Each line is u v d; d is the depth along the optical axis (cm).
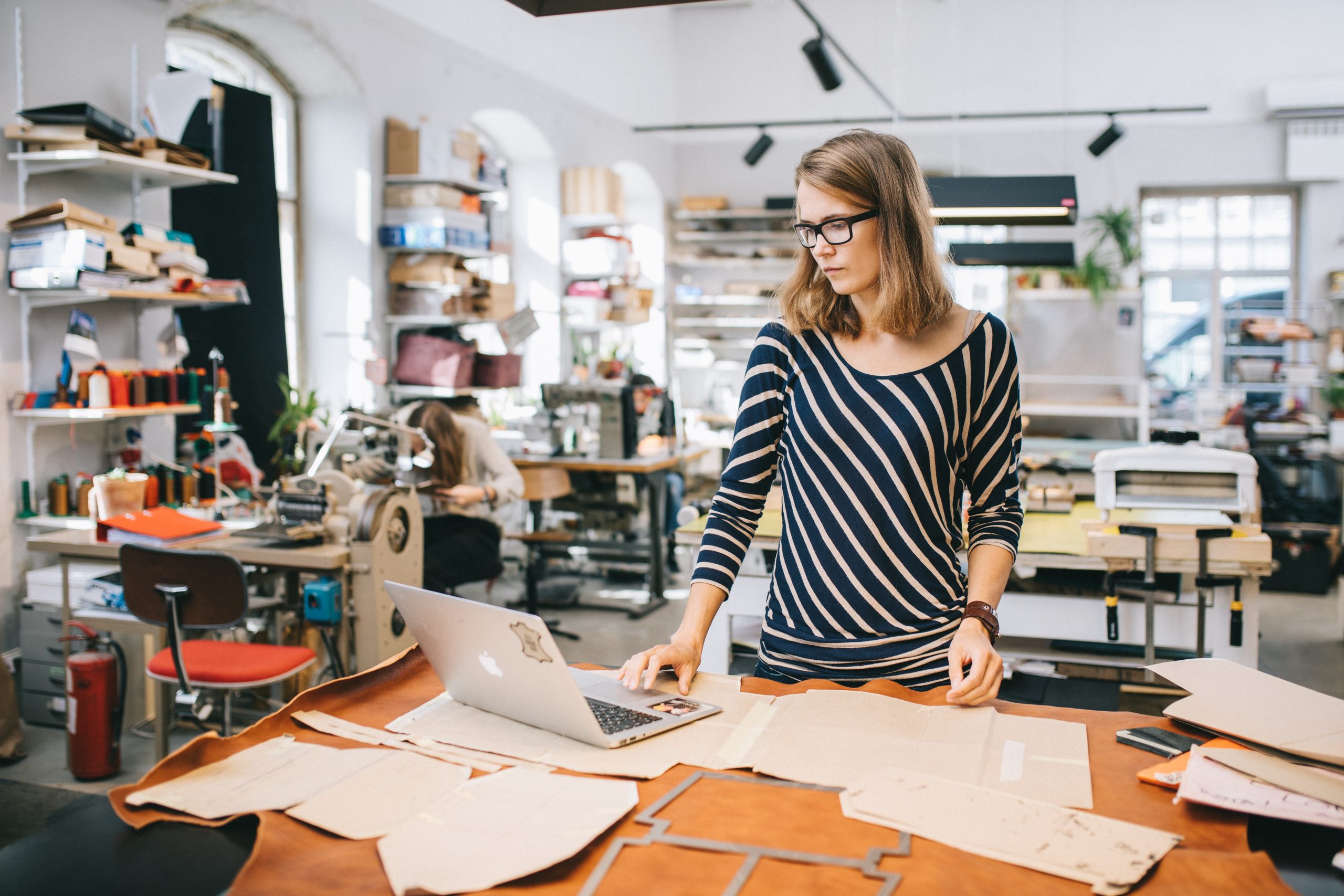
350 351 563
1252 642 285
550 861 90
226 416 431
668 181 983
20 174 370
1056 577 309
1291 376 713
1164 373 884
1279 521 634
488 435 460
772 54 959
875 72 933
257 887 89
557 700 118
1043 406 664
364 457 434
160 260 390
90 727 320
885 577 142
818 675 147
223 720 319
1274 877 88
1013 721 125
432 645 130
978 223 488
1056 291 675
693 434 922
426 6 600
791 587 149
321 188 559
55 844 99
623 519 569
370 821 100
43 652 363
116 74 409
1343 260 833
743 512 154
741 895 86
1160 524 273
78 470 399
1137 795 107
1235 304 873
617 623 537
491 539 446
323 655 401
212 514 390
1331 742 112
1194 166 859
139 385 386
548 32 746
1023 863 91
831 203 136
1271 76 839
